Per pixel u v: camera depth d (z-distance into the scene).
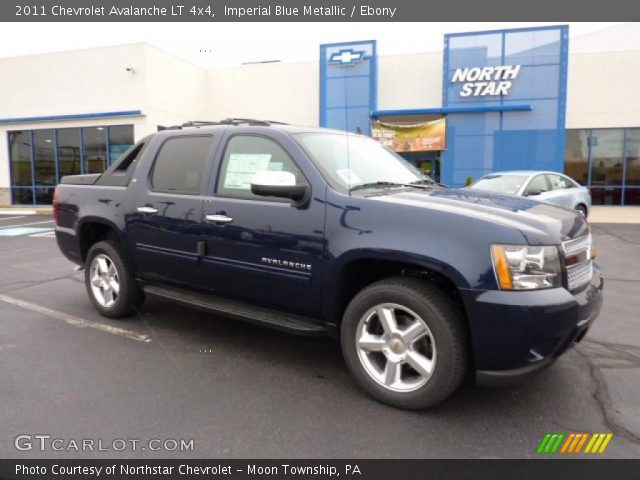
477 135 18.83
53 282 6.72
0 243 10.42
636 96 18.25
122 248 4.74
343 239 3.29
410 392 3.13
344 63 19.75
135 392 3.44
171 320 5.00
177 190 4.30
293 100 21.28
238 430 2.97
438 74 19.39
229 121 4.37
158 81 18.88
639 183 18.69
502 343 2.84
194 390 3.48
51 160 19.92
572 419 3.09
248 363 3.95
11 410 3.19
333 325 3.51
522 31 18.08
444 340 2.97
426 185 4.12
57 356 4.07
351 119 20.00
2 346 4.29
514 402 3.30
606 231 12.36
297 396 3.39
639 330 4.74
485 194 3.83
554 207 3.63
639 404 3.28
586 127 18.80
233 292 3.97
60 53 19.05
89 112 18.92
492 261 2.84
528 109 18.16
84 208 5.02
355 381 3.63
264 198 3.73
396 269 3.42
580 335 3.13
